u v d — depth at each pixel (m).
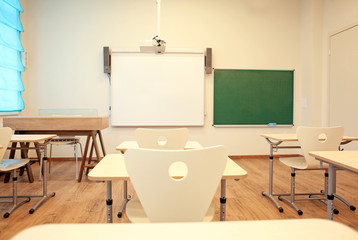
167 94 4.59
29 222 2.06
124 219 2.13
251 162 4.46
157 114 4.58
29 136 2.46
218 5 4.71
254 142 4.80
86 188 2.98
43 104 4.52
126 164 0.94
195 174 0.93
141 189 0.95
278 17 4.81
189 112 4.62
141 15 4.60
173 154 0.90
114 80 4.52
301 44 4.82
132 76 4.54
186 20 4.66
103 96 4.58
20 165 2.29
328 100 4.35
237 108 4.75
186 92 4.61
